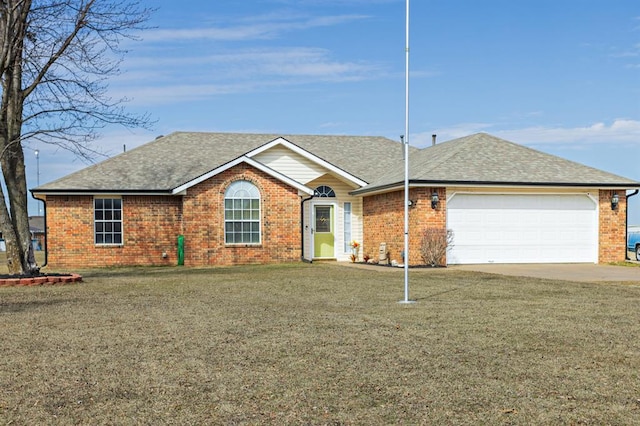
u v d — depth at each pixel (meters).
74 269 23.02
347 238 26.55
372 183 25.12
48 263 23.91
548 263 22.25
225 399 5.92
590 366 7.04
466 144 24.42
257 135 30.72
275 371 6.89
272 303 12.25
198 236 23.50
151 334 8.98
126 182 24.58
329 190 26.45
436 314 10.71
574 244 22.52
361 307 11.62
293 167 25.78
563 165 23.48
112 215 24.36
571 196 22.52
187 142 29.03
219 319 10.27
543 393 6.04
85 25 16.78
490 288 14.70
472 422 5.25
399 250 22.34
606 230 22.61
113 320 10.22
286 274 18.92
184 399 5.93
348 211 26.66
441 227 21.22
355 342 8.34
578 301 12.34
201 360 7.40
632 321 9.93
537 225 22.25
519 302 12.23
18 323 9.96
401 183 21.03
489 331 9.09
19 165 17.11
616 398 5.88
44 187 23.73
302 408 5.64
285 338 8.63
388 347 8.03
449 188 21.41
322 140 31.11
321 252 26.30
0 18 16.23
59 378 6.65
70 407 5.71
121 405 5.76
